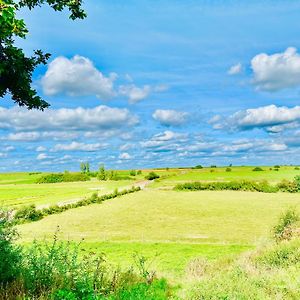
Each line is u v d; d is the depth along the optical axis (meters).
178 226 68.38
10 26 7.28
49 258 10.73
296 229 23.42
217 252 40.53
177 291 10.95
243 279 11.21
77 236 55.84
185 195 124.31
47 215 84.19
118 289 10.21
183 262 33.66
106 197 116.00
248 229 63.06
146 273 12.16
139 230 64.38
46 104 9.02
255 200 106.19
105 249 43.12
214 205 96.88
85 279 10.18
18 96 8.74
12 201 106.31
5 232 10.62
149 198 115.69
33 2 8.62
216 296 9.59
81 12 9.02
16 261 10.16
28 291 8.93
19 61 8.21
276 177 167.75
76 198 111.81
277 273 12.56
